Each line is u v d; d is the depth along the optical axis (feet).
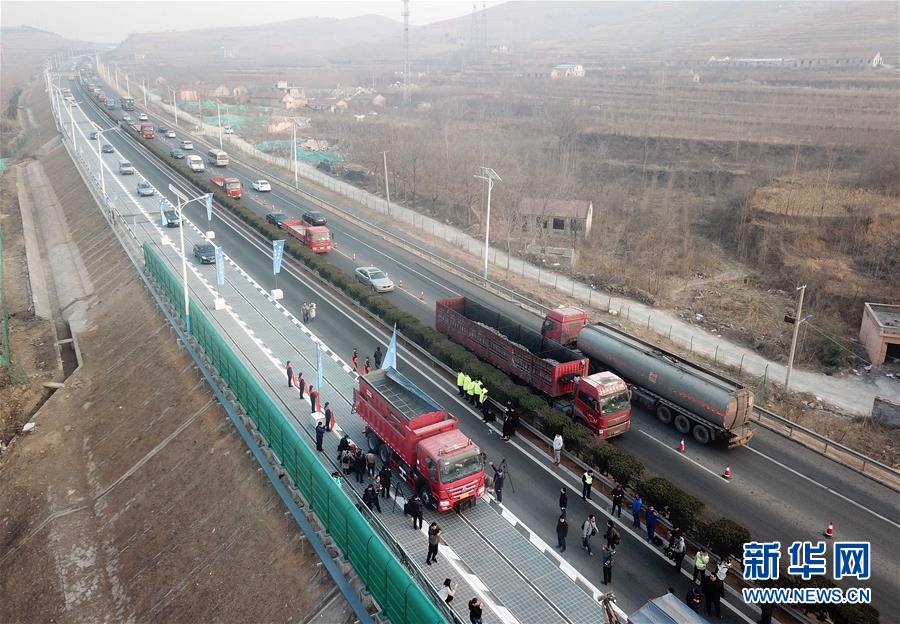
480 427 115.03
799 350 163.22
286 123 502.38
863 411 138.00
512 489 97.86
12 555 112.37
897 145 294.05
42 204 310.86
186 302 145.38
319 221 233.96
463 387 122.21
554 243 241.55
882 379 152.66
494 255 229.04
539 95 594.24
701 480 102.47
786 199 245.45
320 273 188.34
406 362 140.36
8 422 143.43
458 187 306.35
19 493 124.06
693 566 83.46
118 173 318.04
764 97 505.25
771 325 176.35
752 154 347.77
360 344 148.36
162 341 151.74
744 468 106.22
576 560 84.07
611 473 96.89
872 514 96.02
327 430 110.83
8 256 241.14
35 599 102.58
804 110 435.12
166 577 97.45
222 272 169.27
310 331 154.20
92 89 652.89
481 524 90.12
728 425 109.19
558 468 103.65
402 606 69.26
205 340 134.82
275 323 157.89
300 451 91.97
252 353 140.97
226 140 434.30
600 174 348.38
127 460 123.65
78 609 98.73
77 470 128.26
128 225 235.81
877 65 653.30
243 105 646.33
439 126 461.78
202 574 94.27
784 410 132.57
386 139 383.86
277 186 314.96
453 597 76.79
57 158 374.22
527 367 122.62
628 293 197.16
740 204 251.60
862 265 201.67
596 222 261.44
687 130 402.11
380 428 99.76
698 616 64.18
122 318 175.63
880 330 155.84
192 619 89.10
